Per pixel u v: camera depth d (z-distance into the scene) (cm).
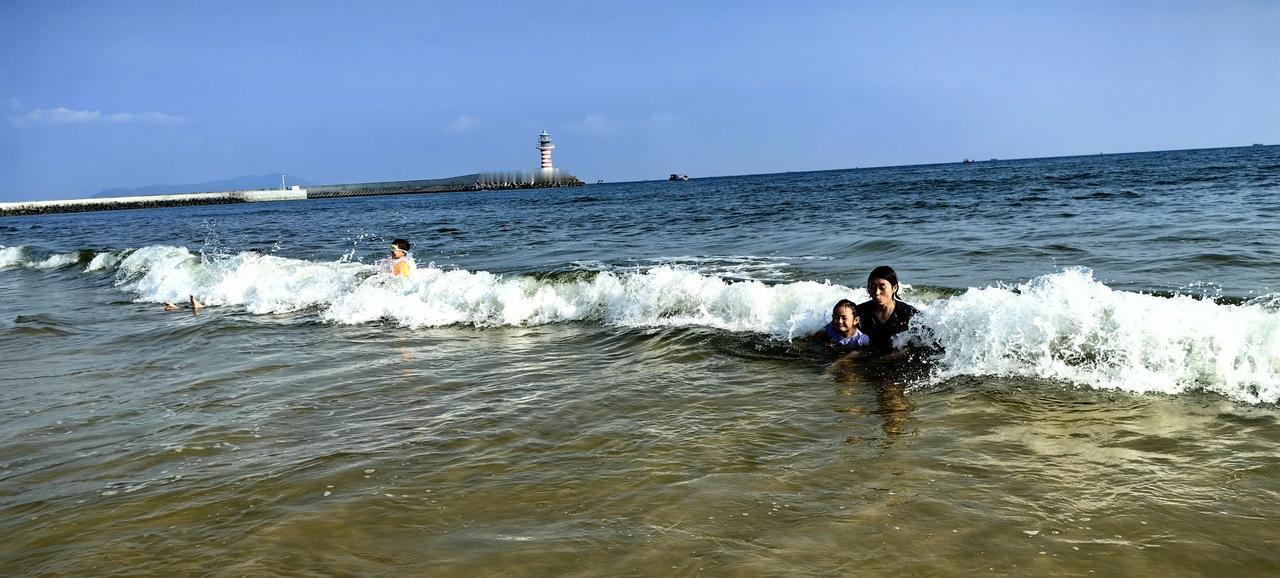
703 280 770
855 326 607
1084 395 451
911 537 278
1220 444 362
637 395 499
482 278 914
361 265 1152
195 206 9219
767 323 691
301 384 566
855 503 312
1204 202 1823
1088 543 269
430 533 297
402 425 450
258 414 486
